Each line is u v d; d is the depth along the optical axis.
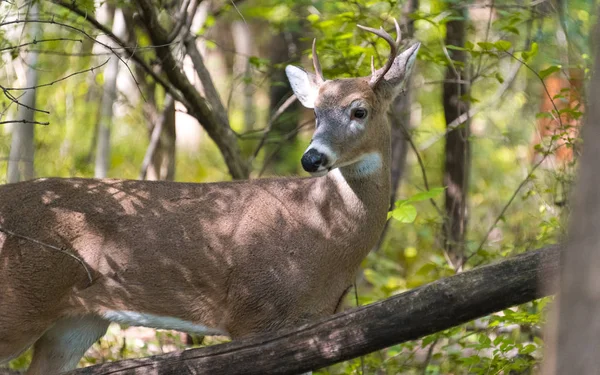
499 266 7.70
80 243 9.30
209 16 14.97
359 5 12.94
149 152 14.38
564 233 7.83
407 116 15.62
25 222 9.23
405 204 9.30
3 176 14.61
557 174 11.74
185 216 9.49
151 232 9.40
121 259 9.35
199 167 22.20
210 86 13.23
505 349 9.48
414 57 9.74
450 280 7.78
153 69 13.40
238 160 13.41
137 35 14.50
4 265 9.17
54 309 9.35
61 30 15.16
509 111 18.05
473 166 19.77
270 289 9.36
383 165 9.66
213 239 9.41
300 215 9.52
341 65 12.85
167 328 9.64
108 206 9.42
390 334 7.89
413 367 11.36
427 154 20.31
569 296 4.82
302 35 19.23
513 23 12.14
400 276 16.08
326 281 9.56
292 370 8.14
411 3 13.89
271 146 20.70
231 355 8.22
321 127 9.31
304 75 10.21
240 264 9.38
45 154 17.17
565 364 4.81
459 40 13.60
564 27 11.38
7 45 12.34
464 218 13.29
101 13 16.06
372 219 9.64
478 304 7.70
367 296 12.98
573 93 11.22
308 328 8.12
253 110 23.64
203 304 9.50
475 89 17.50
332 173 9.57
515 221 15.12
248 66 17.47
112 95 15.93
